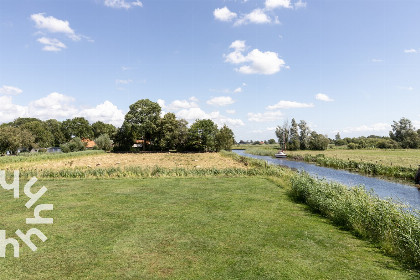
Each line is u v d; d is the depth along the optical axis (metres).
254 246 8.52
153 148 73.56
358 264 7.30
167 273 6.75
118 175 23.52
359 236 9.52
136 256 7.74
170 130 70.06
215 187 18.89
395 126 103.00
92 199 15.00
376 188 22.59
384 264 7.32
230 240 9.01
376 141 98.44
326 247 8.48
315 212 12.72
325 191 12.87
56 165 34.19
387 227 8.63
